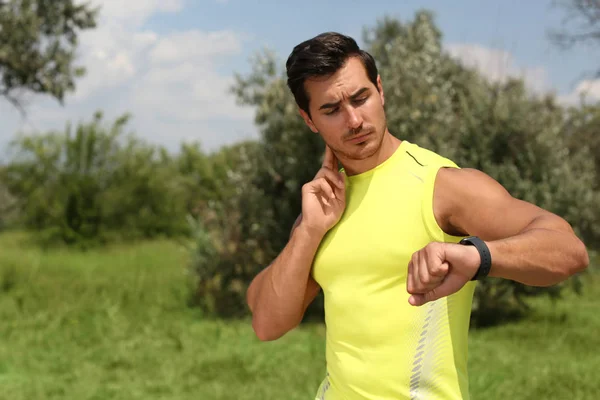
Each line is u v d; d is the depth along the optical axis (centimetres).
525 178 906
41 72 1419
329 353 205
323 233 202
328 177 202
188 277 1102
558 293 927
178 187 2095
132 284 1169
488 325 891
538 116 924
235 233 955
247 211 946
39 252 1686
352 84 187
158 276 1289
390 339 188
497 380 570
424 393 185
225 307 957
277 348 716
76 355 700
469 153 916
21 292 1062
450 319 185
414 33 1071
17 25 1367
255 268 955
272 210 942
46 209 1866
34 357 689
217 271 958
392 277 189
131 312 941
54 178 1906
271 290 215
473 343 741
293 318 217
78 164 1925
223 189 1113
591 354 698
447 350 184
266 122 968
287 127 930
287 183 930
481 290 866
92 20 1480
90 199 1898
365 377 191
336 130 190
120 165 1967
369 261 191
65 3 1445
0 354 692
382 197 194
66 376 621
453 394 185
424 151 197
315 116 192
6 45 1364
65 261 1504
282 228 940
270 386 573
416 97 886
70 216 1870
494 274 151
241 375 611
